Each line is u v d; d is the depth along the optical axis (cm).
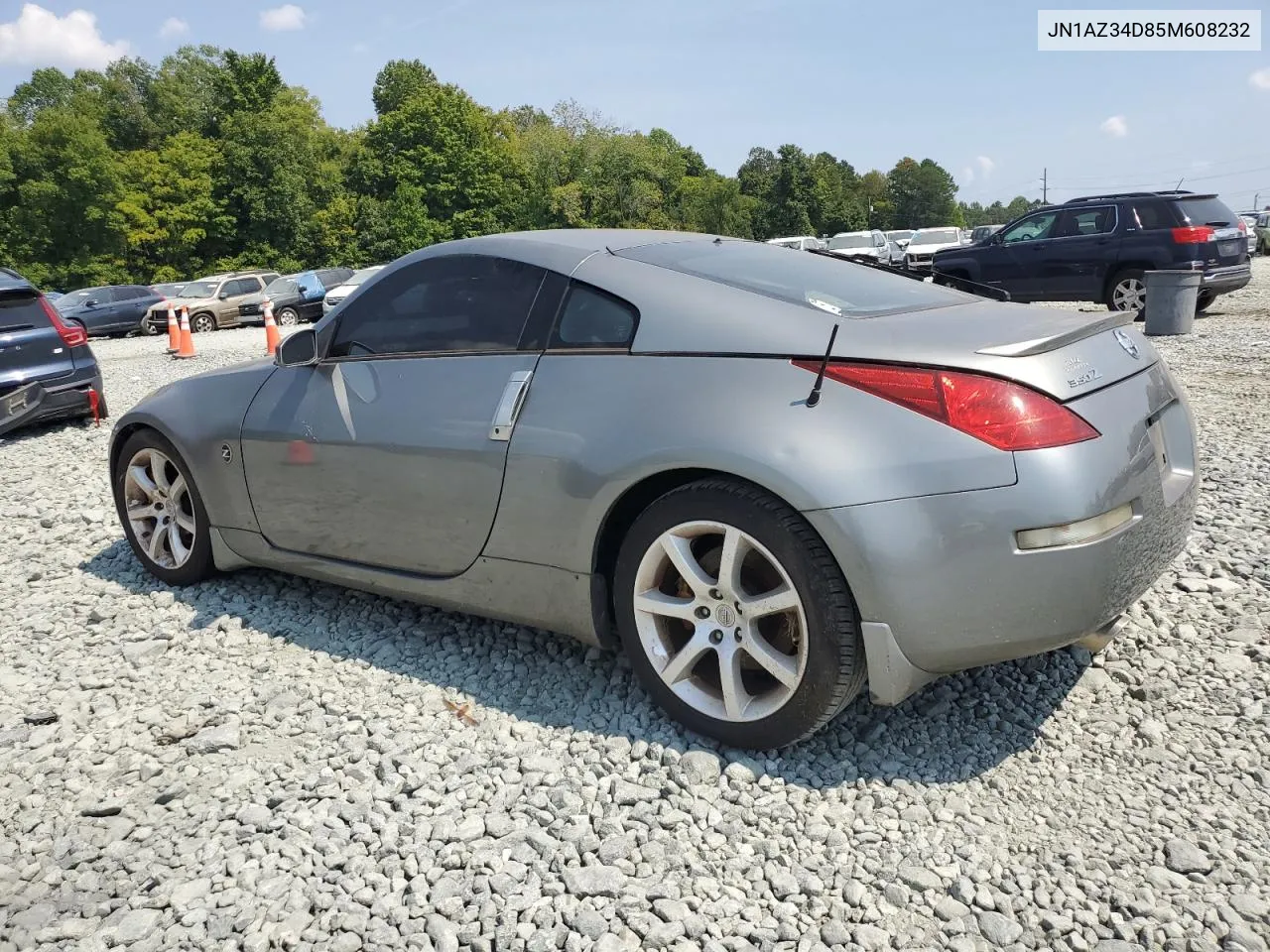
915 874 223
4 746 303
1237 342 1080
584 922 212
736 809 251
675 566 279
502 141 8500
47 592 436
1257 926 204
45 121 5322
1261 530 430
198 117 7325
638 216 8650
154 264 6019
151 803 268
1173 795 249
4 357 819
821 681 253
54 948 213
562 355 303
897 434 242
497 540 310
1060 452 237
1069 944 202
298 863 238
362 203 6838
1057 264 1445
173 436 402
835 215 11019
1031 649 247
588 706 306
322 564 368
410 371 336
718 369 270
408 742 290
